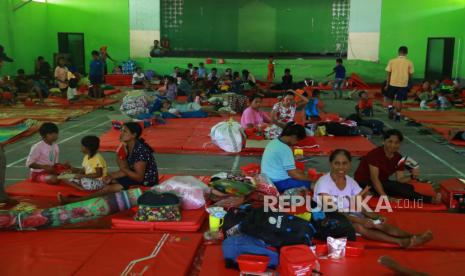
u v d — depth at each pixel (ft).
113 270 12.41
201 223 15.65
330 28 78.02
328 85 69.62
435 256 13.43
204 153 26.99
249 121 29.81
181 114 39.58
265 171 18.13
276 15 78.69
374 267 12.69
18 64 66.03
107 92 58.34
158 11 77.51
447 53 70.79
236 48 79.66
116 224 15.47
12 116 38.86
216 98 42.29
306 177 17.67
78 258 13.07
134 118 34.32
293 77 73.20
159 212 15.29
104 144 27.94
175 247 13.82
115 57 78.33
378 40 76.07
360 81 69.36
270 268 12.55
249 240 12.78
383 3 74.74
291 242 12.95
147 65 75.56
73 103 48.06
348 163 14.70
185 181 16.89
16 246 13.87
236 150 26.86
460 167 24.56
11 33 63.82
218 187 17.11
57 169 20.31
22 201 17.93
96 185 19.03
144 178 18.21
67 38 76.38
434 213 16.76
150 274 12.21
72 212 15.58
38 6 72.02
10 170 23.22
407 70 39.50
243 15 79.15
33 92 50.93
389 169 17.78
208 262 12.92
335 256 13.25
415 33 73.87
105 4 76.89
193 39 79.71
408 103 50.37
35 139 31.14
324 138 30.45
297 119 37.27
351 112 45.85
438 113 42.60
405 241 14.01
